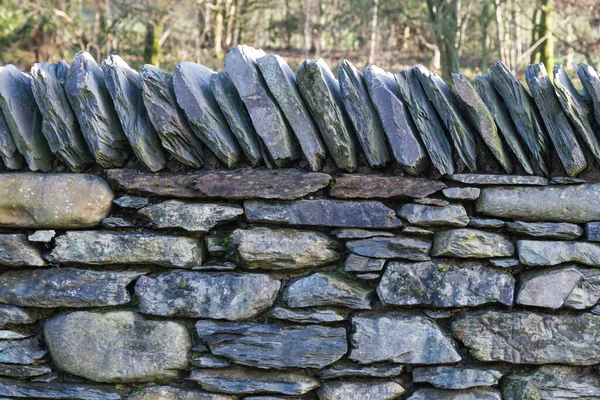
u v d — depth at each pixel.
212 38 12.88
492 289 2.33
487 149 2.36
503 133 2.31
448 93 2.39
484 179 2.31
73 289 2.35
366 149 2.32
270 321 2.37
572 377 2.36
